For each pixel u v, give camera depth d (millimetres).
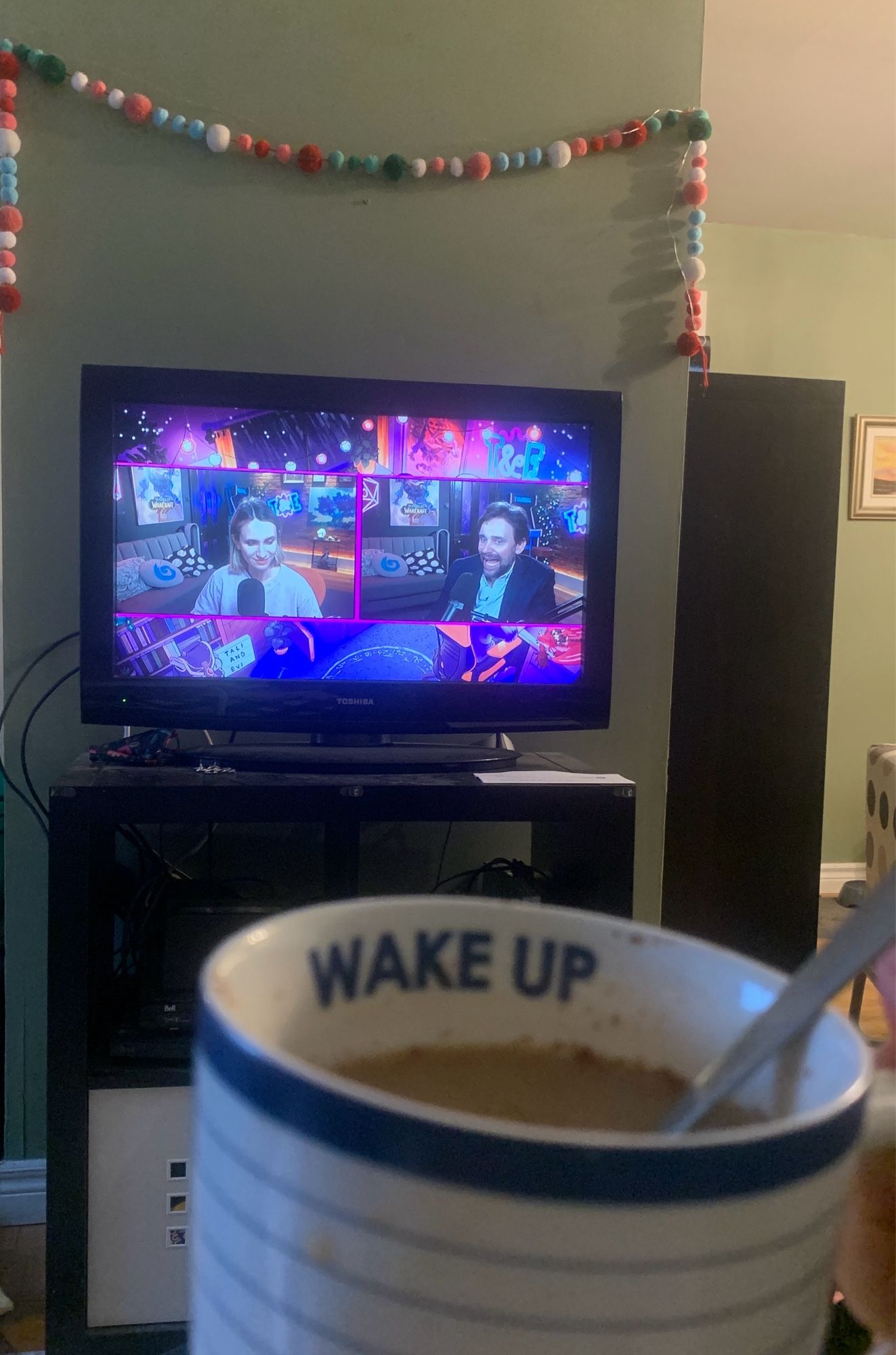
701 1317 117
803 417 1891
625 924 215
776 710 1905
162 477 1264
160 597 1274
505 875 1454
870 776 1923
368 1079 204
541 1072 210
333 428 1295
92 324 1415
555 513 1348
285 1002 196
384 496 1312
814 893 1924
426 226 1490
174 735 1318
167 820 1064
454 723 1344
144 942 1175
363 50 1457
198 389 1260
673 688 1870
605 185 1532
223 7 1418
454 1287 116
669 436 1568
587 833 1189
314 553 1304
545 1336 115
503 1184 112
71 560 1421
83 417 1238
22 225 1385
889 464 3234
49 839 1038
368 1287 120
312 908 208
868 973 193
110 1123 1054
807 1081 155
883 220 3117
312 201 1461
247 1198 130
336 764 1223
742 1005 194
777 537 1893
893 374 3256
